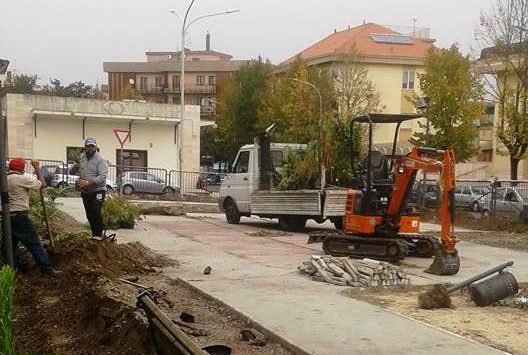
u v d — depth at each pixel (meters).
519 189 24.02
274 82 49.28
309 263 10.63
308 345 6.46
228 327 7.46
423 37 63.38
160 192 34.34
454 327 7.45
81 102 43.38
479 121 40.28
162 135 46.28
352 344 6.54
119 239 14.26
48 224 11.06
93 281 8.45
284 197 18.06
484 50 29.42
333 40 58.72
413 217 13.19
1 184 8.25
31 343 6.84
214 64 90.31
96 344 6.64
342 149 18.14
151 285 9.58
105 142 44.72
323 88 40.66
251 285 9.56
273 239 15.82
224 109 56.88
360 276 9.91
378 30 58.25
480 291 8.71
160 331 5.35
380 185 13.22
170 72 91.62
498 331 7.35
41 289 8.99
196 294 9.16
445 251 11.32
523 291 9.89
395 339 6.79
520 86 27.64
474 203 25.66
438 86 33.53
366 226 12.91
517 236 19.48
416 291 9.67
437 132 33.97
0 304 4.90
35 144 42.75
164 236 15.50
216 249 13.58
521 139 27.45
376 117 13.47
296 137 40.72
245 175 19.47
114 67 93.25
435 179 26.52
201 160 68.94
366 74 43.53
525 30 27.66
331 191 17.31
